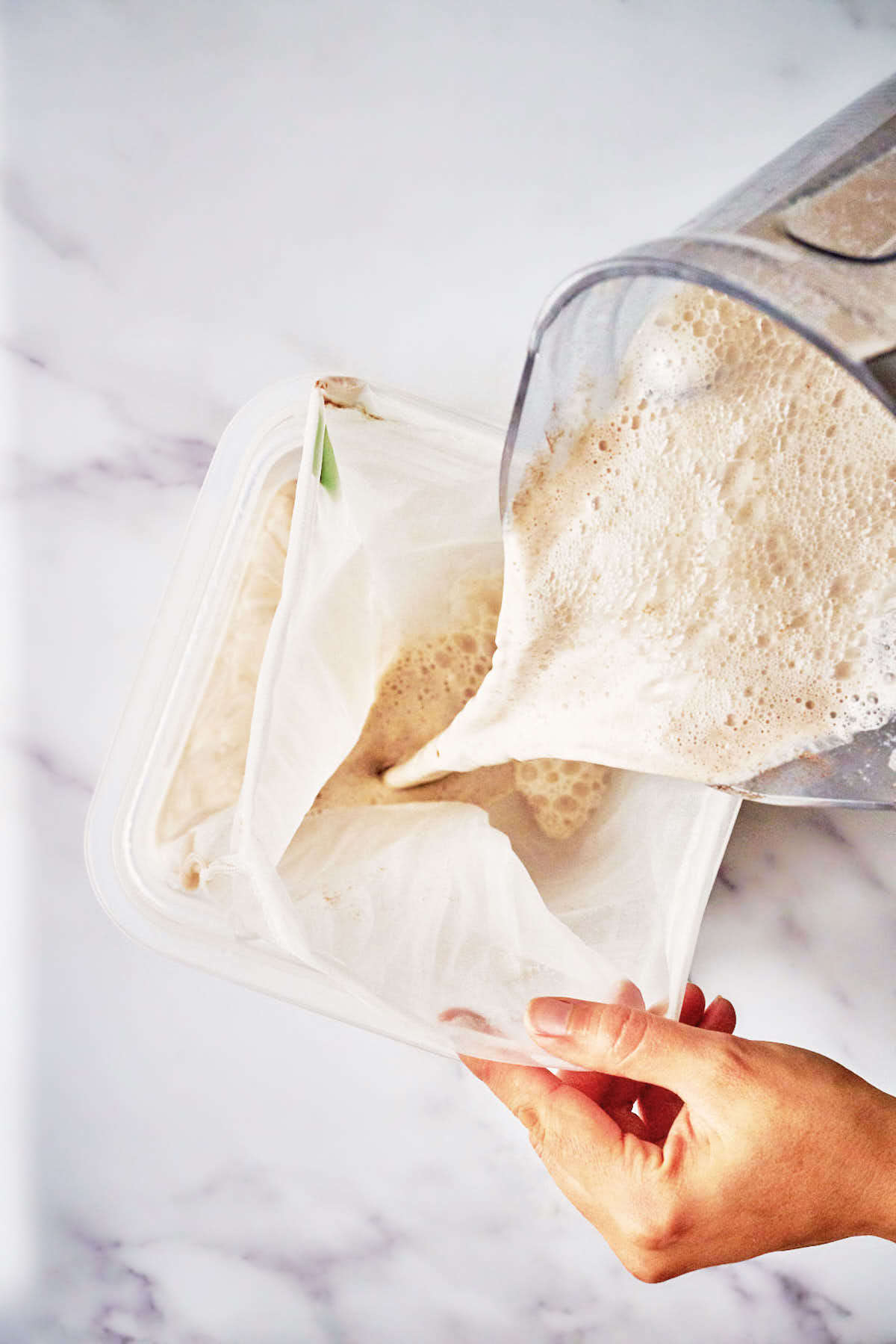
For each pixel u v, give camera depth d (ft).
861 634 1.28
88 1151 1.90
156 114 1.90
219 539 1.75
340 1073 1.91
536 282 1.93
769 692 1.32
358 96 1.92
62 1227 1.91
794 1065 1.50
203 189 1.91
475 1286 1.94
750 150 1.94
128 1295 1.92
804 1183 1.48
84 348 1.90
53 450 1.89
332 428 1.64
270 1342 1.93
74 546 1.89
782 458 1.21
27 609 1.89
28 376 1.89
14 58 1.89
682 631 1.30
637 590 1.29
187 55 1.90
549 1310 1.95
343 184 1.92
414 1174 1.92
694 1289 1.97
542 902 1.64
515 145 1.93
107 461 1.90
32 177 1.89
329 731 1.66
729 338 1.18
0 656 1.88
